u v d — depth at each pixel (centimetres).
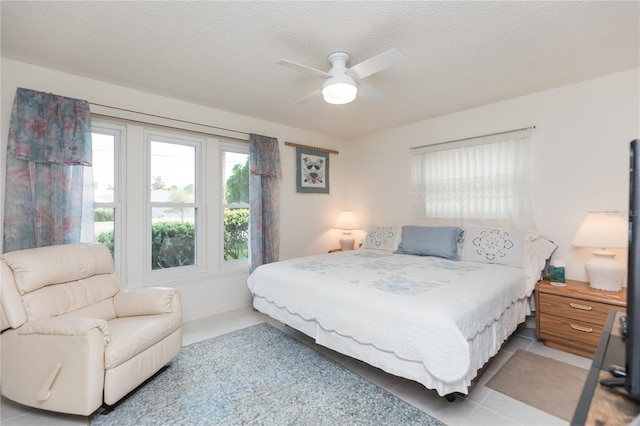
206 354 241
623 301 214
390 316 170
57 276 196
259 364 225
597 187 264
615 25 186
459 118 351
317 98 309
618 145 254
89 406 159
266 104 325
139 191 292
